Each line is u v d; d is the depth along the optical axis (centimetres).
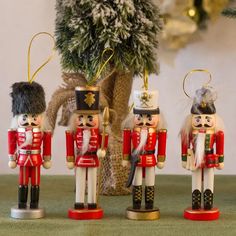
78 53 108
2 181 129
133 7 105
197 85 157
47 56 156
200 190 95
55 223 89
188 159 95
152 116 95
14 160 95
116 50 106
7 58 156
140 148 94
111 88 115
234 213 99
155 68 110
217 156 96
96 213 94
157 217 94
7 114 157
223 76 157
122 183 114
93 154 95
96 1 105
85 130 95
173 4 147
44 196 114
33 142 94
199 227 88
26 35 155
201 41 155
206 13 150
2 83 156
